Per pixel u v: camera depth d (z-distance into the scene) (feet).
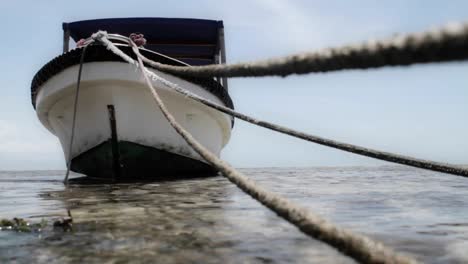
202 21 35.06
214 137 32.99
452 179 32.65
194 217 11.14
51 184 27.84
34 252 7.42
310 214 3.23
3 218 10.17
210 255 7.18
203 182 25.43
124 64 23.86
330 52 2.46
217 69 5.24
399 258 2.63
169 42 37.93
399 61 1.86
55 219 10.91
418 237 8.98
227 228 9.55
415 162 9.91
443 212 12.72
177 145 27.91
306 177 36.60
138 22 34.55
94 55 23.73
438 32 1.56
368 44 2.10
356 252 2.80
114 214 11.72
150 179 28.76
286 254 7.22
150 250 7.54
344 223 10.71
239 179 4.41
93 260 6.90
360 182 28.25
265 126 9.94
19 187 25.08
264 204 3.72
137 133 26.03
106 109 25.18
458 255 7.45
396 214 12.24
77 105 26.16
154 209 12.75
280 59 3.18
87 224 10.14
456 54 1.51
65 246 7.86
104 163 27.43
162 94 25.35
